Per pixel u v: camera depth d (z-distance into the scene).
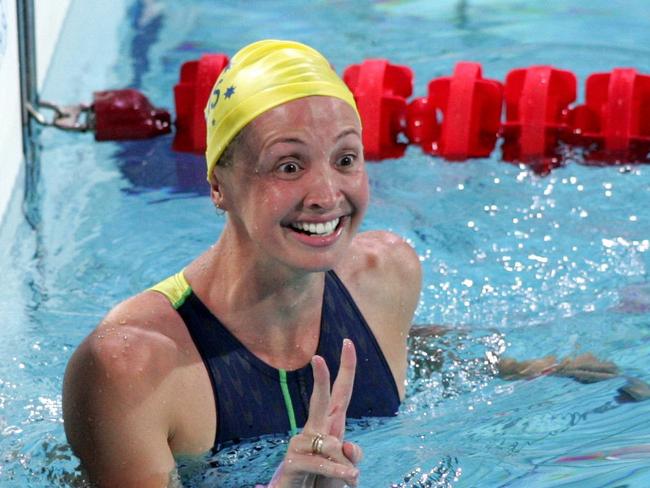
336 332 8.34
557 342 10.41
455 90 15.25
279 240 7.29
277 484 6.82
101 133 15.86
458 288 11.59
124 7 22.28
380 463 8.15
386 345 8.73
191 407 7.68
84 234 12.99
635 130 15.28
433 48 19.44
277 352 8.05
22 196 14.05
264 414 7.93
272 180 7.21
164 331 7.72
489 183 14.19
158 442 7.47
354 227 7.52
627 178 14.23
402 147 15.45
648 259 12.17
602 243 12.52
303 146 7.15
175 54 19.36
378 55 19.03
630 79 15.27
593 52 19.03
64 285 11.77
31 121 16.11
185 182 14.42
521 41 19.77
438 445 8.45
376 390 8.59
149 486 7.43
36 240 12.85
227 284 7.88
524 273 11.90
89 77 18.17
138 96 16.17
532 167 14.65
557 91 15.59
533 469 8.06
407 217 13.23
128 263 12.27
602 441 8.49
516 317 10.98
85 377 7.50
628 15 21.44
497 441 8.54
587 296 11.43
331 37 20.11
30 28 15.58
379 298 8.74
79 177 14.58
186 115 15.76
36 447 8.56
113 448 7.45
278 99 7.24
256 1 22.91
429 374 9.77
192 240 12.82
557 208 13.45
